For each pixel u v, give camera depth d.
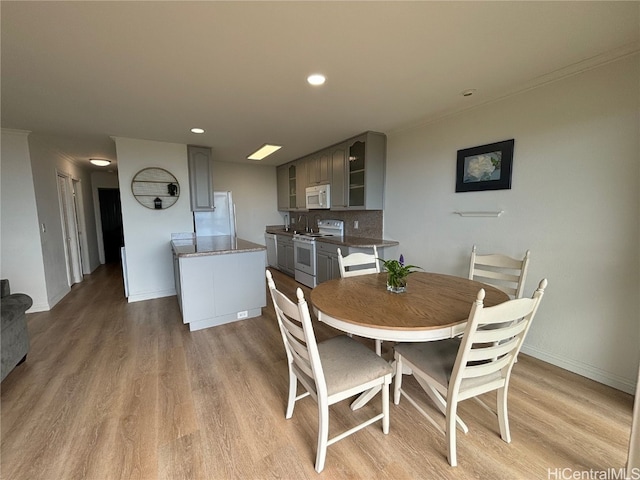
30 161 3.37
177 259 3.07
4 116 2.77
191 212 4.12
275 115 2.85
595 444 1.49
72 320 3.21
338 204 4.13
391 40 1.63
